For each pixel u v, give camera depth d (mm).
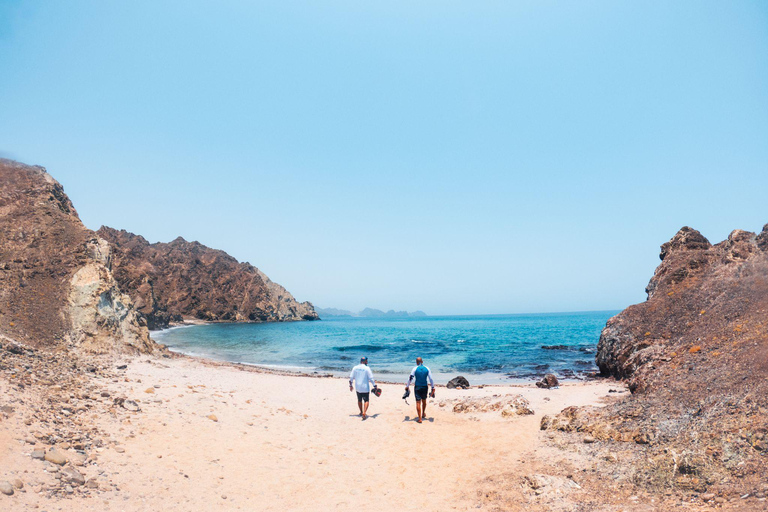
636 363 16094
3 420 6469
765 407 6828
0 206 22578
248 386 15812
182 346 41406
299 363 30625
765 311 11648
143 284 64500
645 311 19125
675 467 6387
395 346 45812
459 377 19141
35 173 26641
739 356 9398
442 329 94875
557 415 10320
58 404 8297
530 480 6949
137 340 20141
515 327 97875
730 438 6484
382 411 12867
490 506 6359
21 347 12219
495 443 9344
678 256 21484
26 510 4578
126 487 5922
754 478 5605
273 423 10703
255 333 69812
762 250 15812
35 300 17453
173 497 5996
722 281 16828
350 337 62906
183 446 8031
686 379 9688
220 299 116562
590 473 7145
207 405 11383
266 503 6352
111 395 10234
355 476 7664
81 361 14078
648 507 5746
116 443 7391
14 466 5336
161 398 11250
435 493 6945
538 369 26719
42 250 20438
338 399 14617
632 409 9070
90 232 22953
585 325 103500
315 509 6289
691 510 5422
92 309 17922
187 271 117125
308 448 9062
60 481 5453
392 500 6684
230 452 8180
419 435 10250
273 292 144250
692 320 16172
